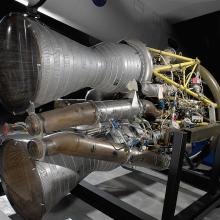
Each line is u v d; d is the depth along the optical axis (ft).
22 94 3.85
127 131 5.20
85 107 4.21
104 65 4.74
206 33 11.61
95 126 4.65
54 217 5.42
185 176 7.57
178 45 12.31
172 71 6.33
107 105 4.65
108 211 5.24
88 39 9.09
